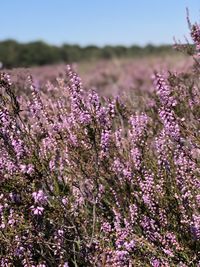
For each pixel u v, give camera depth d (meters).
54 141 5.12
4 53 47.56
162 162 5.10
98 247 4.32
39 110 5.51
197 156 5.32
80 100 4.93
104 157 5.06
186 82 6.84
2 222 3.92
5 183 3.97
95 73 25.25
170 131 4.75
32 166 4.12
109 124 5.00
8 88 4.45
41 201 3.98
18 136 4.41
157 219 4.73
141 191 5.01
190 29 5.52
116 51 42.72
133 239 4.32
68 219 4.24
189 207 4.71
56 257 4.40
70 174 5.05
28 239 4.01
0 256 4.04
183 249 4.43
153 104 6.82
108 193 5.15
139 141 5.38
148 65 23.77
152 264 4.27
